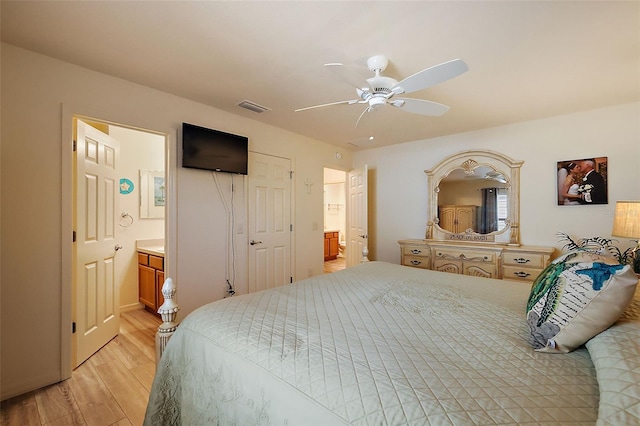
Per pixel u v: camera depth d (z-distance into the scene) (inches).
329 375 33.7
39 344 76.8
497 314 54.0
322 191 173.8
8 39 70.4
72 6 59.1
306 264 162.7
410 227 172.4
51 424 64.0
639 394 24.6
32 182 75.7
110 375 83.3
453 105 113.3
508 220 139.4
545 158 129.9
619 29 65.6
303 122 135.8
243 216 129.8
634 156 111.7
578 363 35.5
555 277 42.5
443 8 59.4
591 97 105.6
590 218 120.8
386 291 69.2
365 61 80.5
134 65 83.6
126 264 140.8
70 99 82.0
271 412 34.3
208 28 66.6
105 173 102.7
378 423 27.0
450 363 36.0
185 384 48.1
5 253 72.2
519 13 60.7
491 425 25.4
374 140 169.0
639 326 34.2
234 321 49.3
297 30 67.1
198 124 111.8
